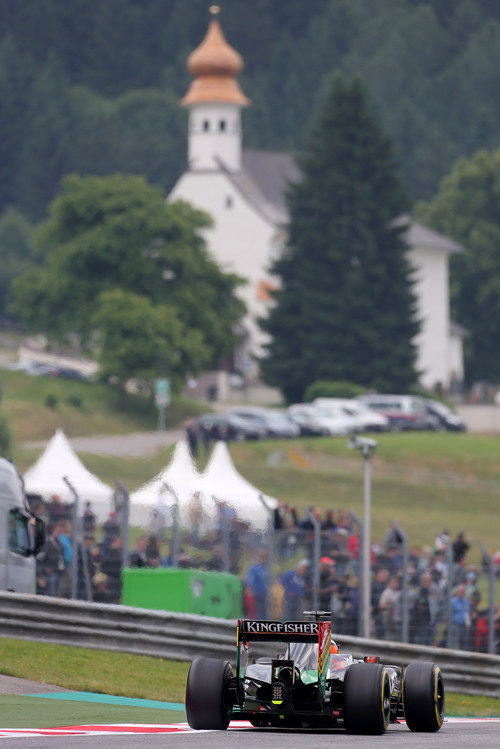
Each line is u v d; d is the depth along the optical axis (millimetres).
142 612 73688
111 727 47844
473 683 83062
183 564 92188
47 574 83375
